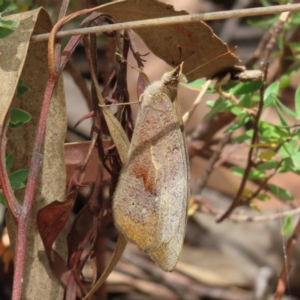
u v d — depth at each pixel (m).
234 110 0.31
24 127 0.29
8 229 0.29
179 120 0.30
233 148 0.36
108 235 0.33
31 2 0.33
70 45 0.28
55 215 0.28
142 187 0.29
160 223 0.29
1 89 0.27
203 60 0.30
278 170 0.31
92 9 0.28
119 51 0.29
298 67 0.34
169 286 0.39
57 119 0.29
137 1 0.28
